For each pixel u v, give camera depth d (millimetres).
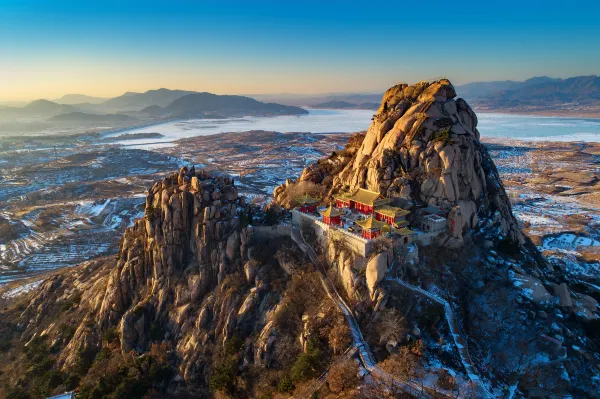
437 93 128750
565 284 113188
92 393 100438
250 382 95500
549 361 88375
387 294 94688
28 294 169625
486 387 79438
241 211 134500
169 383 106250
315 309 101312
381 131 134000
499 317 95000
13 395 109812
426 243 109750
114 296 128625
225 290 117562
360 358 86000
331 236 115250
